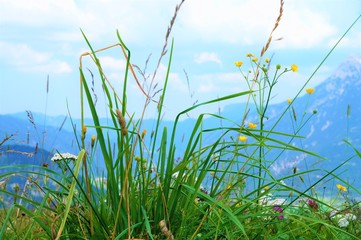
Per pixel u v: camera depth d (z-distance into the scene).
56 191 2.58
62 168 2.87
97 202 2.70
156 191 2.69
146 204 2.69
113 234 2.29
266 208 2.97
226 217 2.65
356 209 3.43
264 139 2.54
